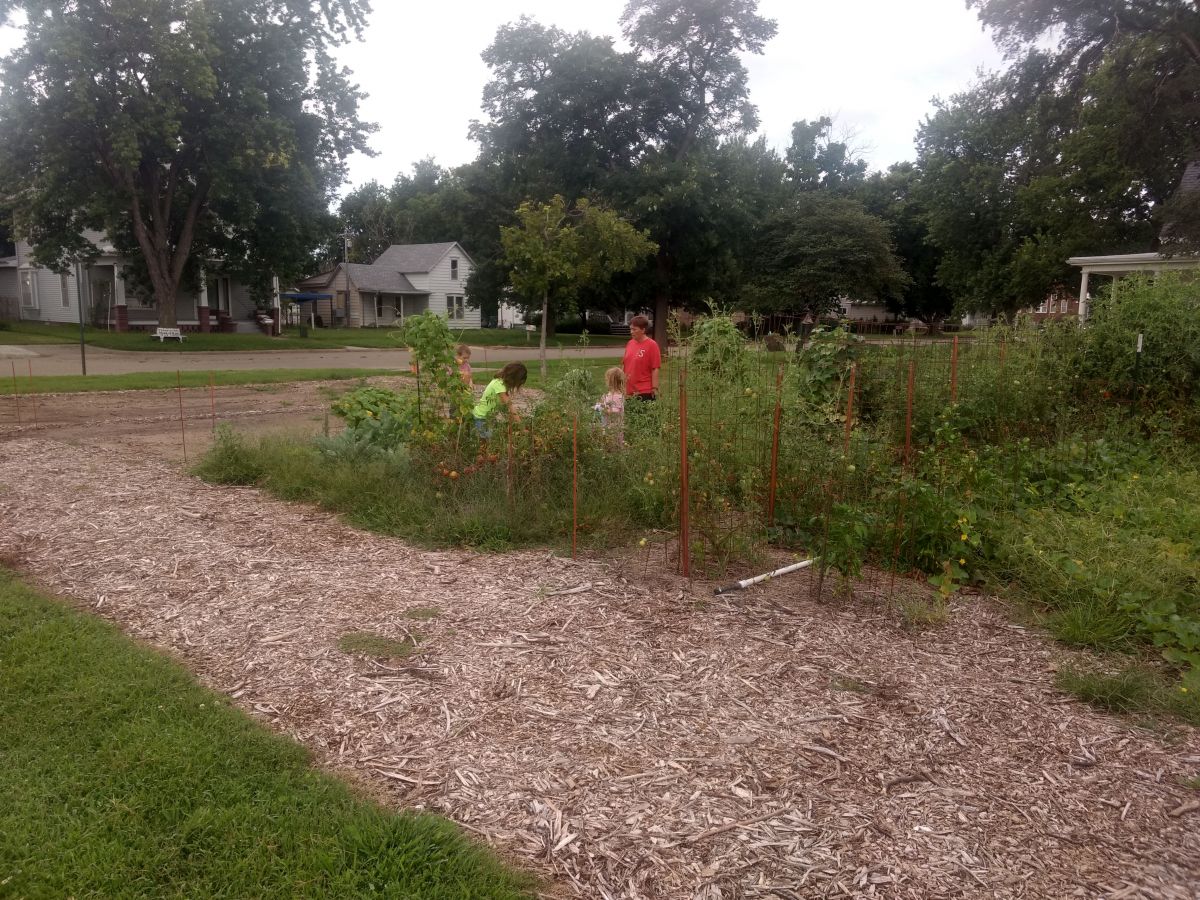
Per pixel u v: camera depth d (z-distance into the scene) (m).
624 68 32.66
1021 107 24.03
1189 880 2.43
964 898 2.34
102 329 34.53
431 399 6.64
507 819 2.67
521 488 6.05
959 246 38.78
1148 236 29.08
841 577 4.64
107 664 3.67
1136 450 7.77
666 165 31.92
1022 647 4.08
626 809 2.71
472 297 35.72
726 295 36.41
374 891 2.34
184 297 36.34
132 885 2.36
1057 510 6.08
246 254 32.66
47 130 24.77
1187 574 4.68
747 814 2.70
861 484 5.59
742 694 3.49
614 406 6.99
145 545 5.40
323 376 18.16
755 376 6.41
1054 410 8.62
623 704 3.39
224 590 4.62
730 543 5.15
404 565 5.07
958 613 4.49
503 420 6.53
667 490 5.44
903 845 2.56
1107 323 9.52
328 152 30.91
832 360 8.27
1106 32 21.09
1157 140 21.19
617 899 2.33
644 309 43.19
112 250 33.66
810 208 36.44
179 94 25.92
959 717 3.35
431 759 3.00
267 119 26.80
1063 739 3.21
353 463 7.00
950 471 5.79
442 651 3.84
